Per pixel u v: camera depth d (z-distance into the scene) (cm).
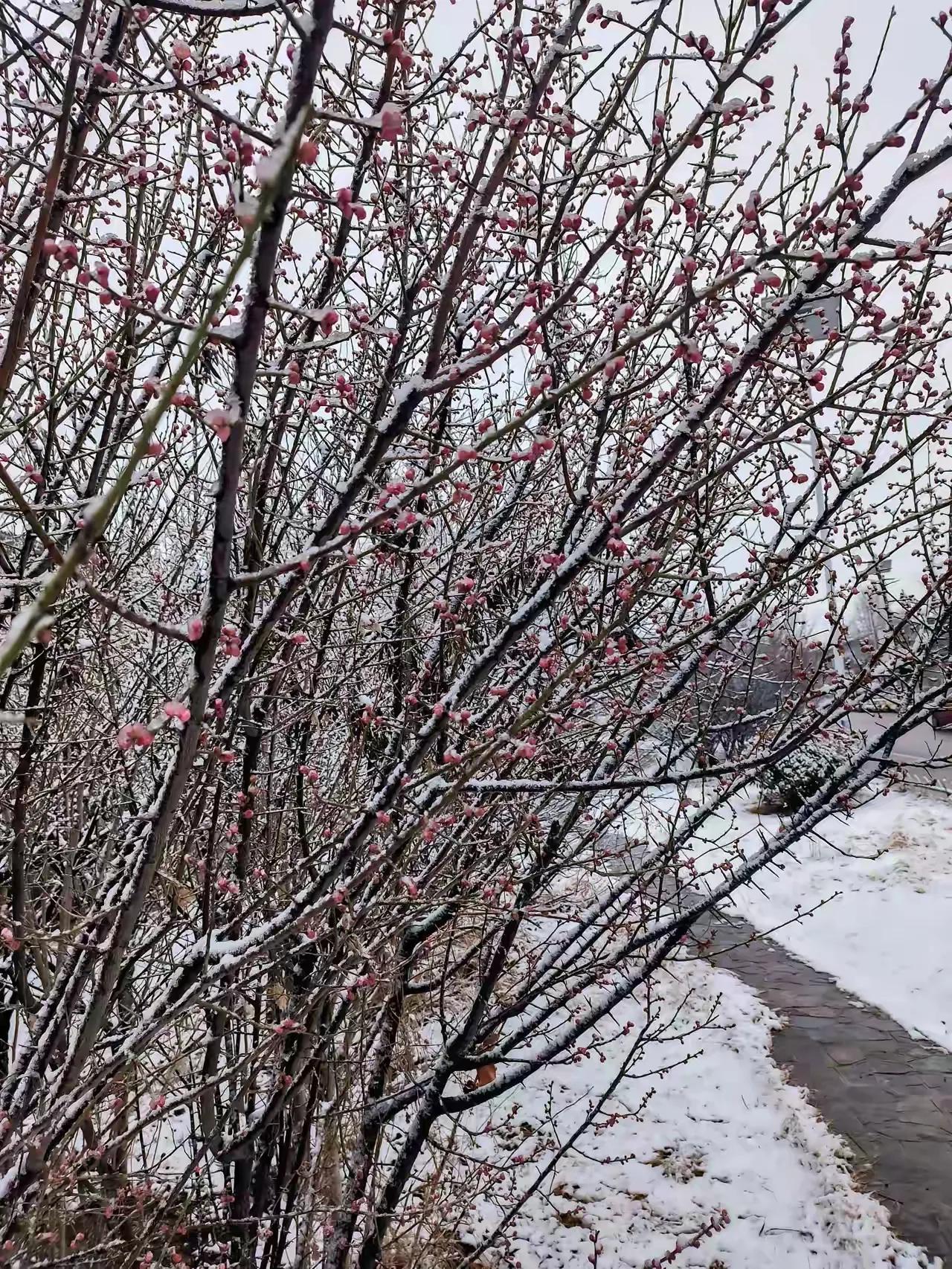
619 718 366
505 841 396
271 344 364
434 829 265
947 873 1240
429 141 315
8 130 318
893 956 1072
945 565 400
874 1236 641
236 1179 453
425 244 348
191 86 217
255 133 136
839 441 276
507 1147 788
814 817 416
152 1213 381
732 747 521
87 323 335
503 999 534
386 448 211
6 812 433
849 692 320
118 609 151
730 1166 756
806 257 194
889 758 407
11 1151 225
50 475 350
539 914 434
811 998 1014
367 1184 503
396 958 435
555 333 315
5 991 494
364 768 475
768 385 371
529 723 244
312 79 135
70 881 350
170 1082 356
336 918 351
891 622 427
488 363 199
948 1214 649
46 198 189
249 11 167
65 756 441
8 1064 502
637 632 443
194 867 350
